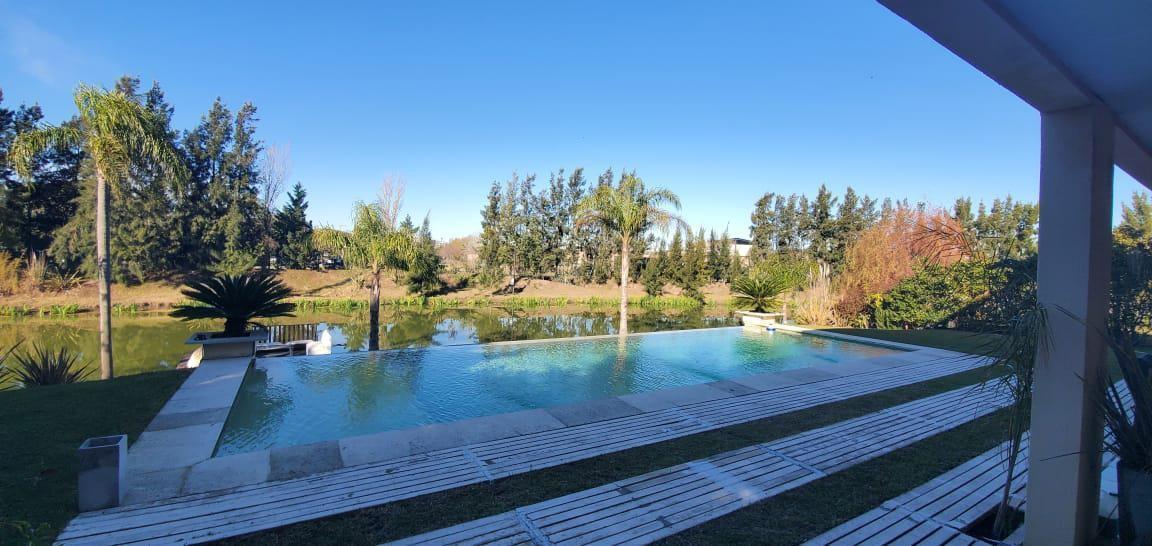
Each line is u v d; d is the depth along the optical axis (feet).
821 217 108.47
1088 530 8.23
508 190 96.37
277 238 99.19
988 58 6.47
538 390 23.47
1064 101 7.66
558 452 13.43
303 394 21.59
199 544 8.66
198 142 89.61
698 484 11.37
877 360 28.12
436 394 22.31
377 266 42.68
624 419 16.60
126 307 67.77
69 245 75.66
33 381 23.11
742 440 14.55
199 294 25.58
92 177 76.38
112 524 9.28
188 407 17.02
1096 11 5.39
